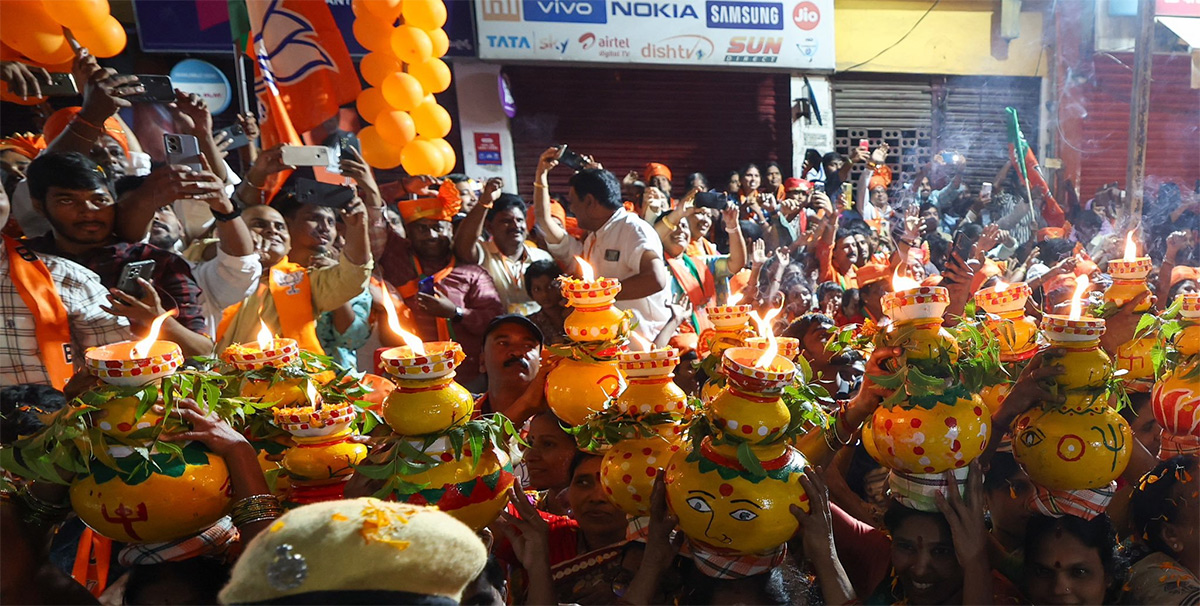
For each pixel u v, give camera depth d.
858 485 1.99
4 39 3.05
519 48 7.30
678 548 1.48
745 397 1.33
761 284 3.80
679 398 1.59
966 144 8.37
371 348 3.38
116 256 2.30
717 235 5.54
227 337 2.81
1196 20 6.92
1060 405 1.53
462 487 1.29
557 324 3.44
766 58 7.63
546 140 7.64
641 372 1.59
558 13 7.29
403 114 4.27
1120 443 1.50
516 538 1.56
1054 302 2.91
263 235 3.10
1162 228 6.82
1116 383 1.61
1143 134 6.32
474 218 3.85
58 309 2.16
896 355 1.51
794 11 7.58
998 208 7.39
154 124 3.74
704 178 7.10
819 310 3.91
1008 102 8.45
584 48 7.37
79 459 1.21
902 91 8.23
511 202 4.07
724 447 1.36
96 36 3.13
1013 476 1.67
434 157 4.35
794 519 1.35
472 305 3.71
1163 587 1.62
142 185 2.41
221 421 1.33
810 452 1.72
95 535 1.71
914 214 6.24
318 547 0.70
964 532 1.47
